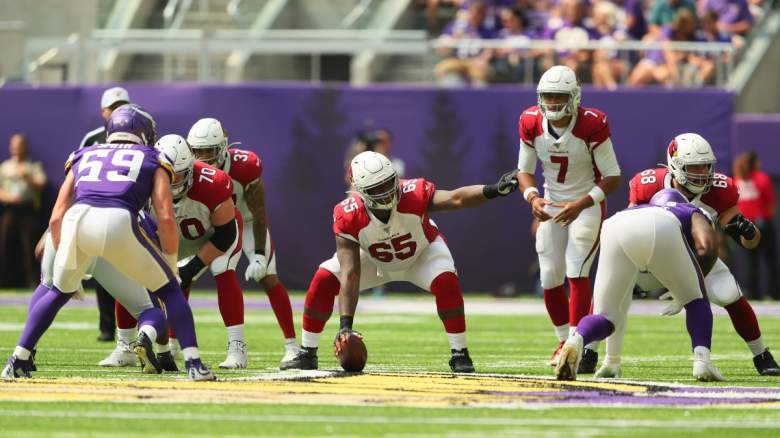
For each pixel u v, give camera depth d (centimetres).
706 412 1759
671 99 5497
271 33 5781
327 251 5603
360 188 2217
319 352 2977
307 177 5597
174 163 2319
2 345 3059
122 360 2508
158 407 1766
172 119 5591
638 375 2378
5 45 5831
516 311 4753
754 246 2452
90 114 5622
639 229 2153
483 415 1702
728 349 3191
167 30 5847
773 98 6322
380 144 5022
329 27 5909
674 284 2214
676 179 2378
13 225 5631
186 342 2116
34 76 5819
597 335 2175
